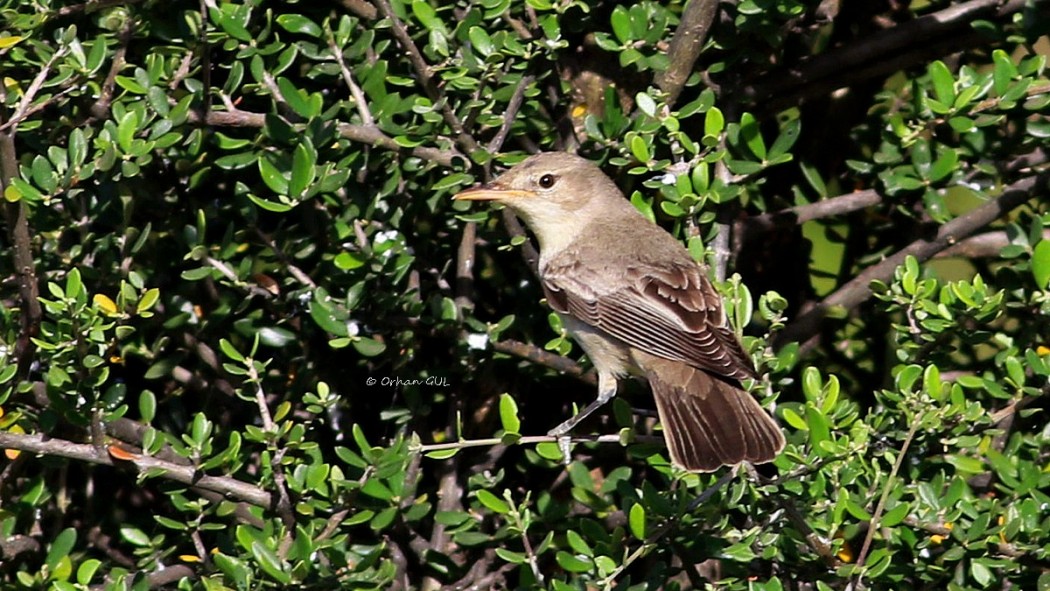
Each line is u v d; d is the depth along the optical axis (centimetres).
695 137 1135
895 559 932
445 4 1081
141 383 1127
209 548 1085
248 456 1033
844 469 911
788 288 1243
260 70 1001
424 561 1051
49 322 974
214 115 996
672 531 915
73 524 1095
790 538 927
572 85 1119
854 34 1206
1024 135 1078
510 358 1093
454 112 1022
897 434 915
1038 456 981
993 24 1077
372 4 1045
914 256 1085
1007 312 1046
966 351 1100
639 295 1032
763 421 955
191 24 978
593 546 1016
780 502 886
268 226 1116
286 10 1086
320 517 959
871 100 1223
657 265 1040
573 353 1158
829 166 1240
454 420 1095
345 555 937
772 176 1241
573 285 1057
